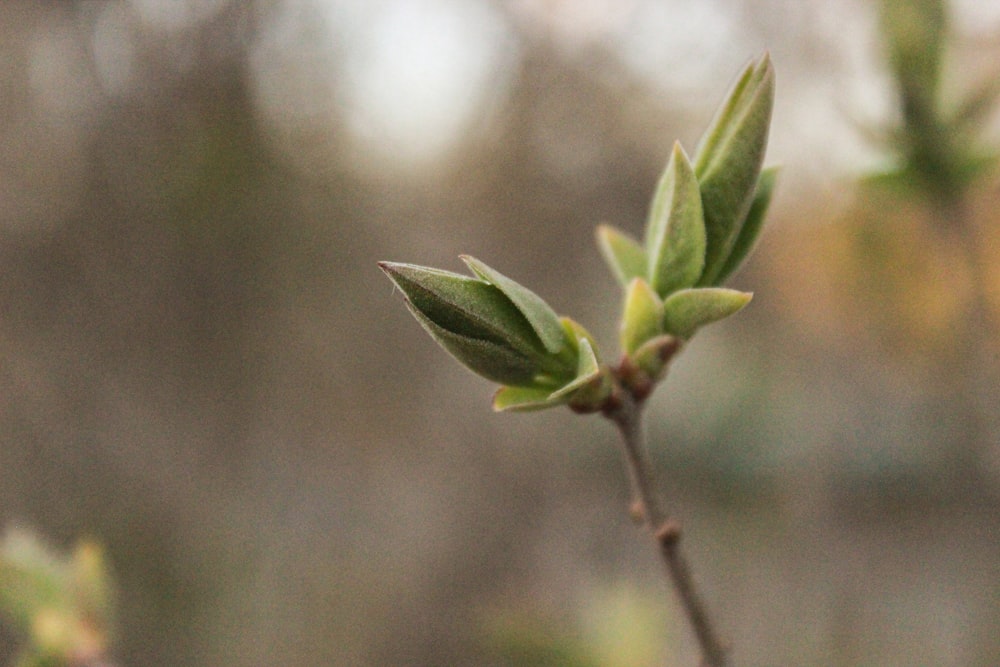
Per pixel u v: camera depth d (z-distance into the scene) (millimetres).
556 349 279
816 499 535
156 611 758
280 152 858
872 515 646
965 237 302
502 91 890
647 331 283
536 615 340
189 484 815
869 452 650
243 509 838
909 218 314
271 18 819
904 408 641
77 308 804
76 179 803
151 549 777
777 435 876
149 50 797
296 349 875
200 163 812
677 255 286
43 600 309
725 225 286
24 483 760
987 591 434
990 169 296
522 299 278
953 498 498
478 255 930
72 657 308
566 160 897
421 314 277
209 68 806
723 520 943
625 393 283
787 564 557
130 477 793
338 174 888
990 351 318
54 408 784
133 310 818
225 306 848
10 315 781
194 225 826
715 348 1182
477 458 899
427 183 934
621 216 910
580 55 847
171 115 806
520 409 281
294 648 757
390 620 775
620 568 770
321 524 856
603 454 1030
